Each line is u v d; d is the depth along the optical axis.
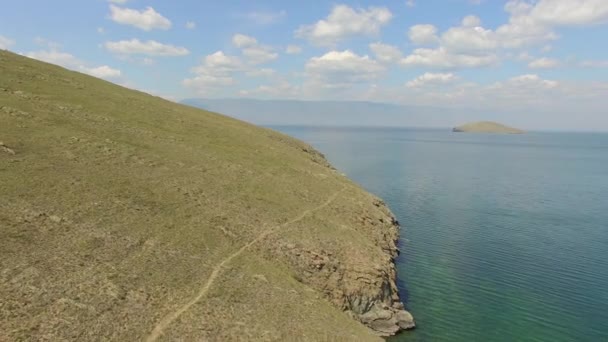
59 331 27.70
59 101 67.38
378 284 48.44
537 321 47.31
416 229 82.12
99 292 31.88
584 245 73.38
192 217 46.97
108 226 39.66
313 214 59.56
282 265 45.44
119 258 36.28
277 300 38.31
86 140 54.69
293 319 36.56
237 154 75.81
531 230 82.44
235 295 36.78
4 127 49.75
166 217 44.94
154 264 37.16
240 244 45.84
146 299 32.97
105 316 30.11
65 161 47.75
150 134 68.25
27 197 39.03
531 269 62.09
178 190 51.62
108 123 65.75
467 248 71.19
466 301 51.88
